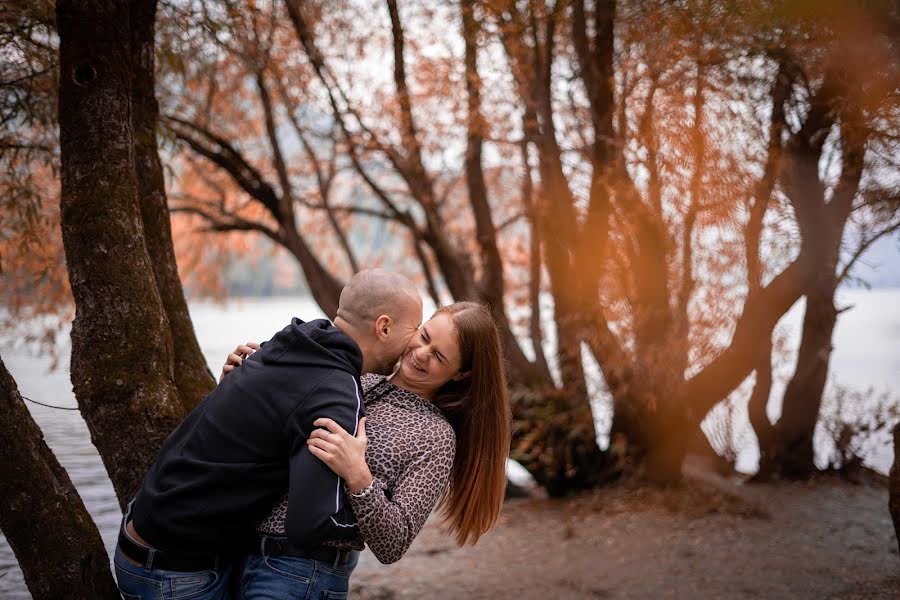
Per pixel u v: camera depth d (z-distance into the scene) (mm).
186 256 12727
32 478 2316
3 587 3928
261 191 10680
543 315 10125
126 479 2510
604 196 7699
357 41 9406
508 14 6605
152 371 2572
